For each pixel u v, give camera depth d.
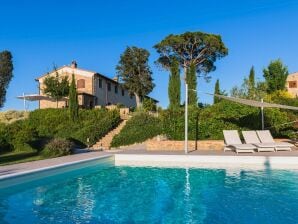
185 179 14.38
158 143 23.08
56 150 20.12
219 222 8.75
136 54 49.81
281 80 43.47
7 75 54.06
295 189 11.94
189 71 35.19
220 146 21.94
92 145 27.61
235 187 12.55
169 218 9.22
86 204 10.79
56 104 44.62
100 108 37.28
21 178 13.28
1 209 10.23
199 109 24.48
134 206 10.50
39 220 9.13
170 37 46.16
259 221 8.70
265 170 15.71
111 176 15.52
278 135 24.67
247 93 31.58
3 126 24.67
